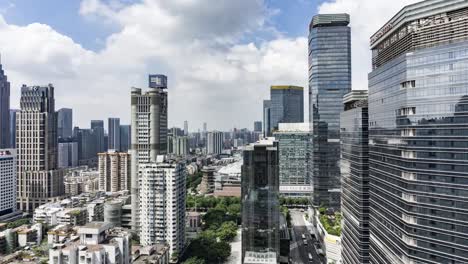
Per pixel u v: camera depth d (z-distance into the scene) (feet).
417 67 377.71
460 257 339.36
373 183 490.08
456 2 372.17
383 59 504.43
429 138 365.20
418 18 406.62
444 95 356.18
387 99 437.58
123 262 548.72
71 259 481.46
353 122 571.69
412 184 376.89
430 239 361.10
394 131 415.23
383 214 450.71
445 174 352.28
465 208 337.52
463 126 341.82
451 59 352.49
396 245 407.03
